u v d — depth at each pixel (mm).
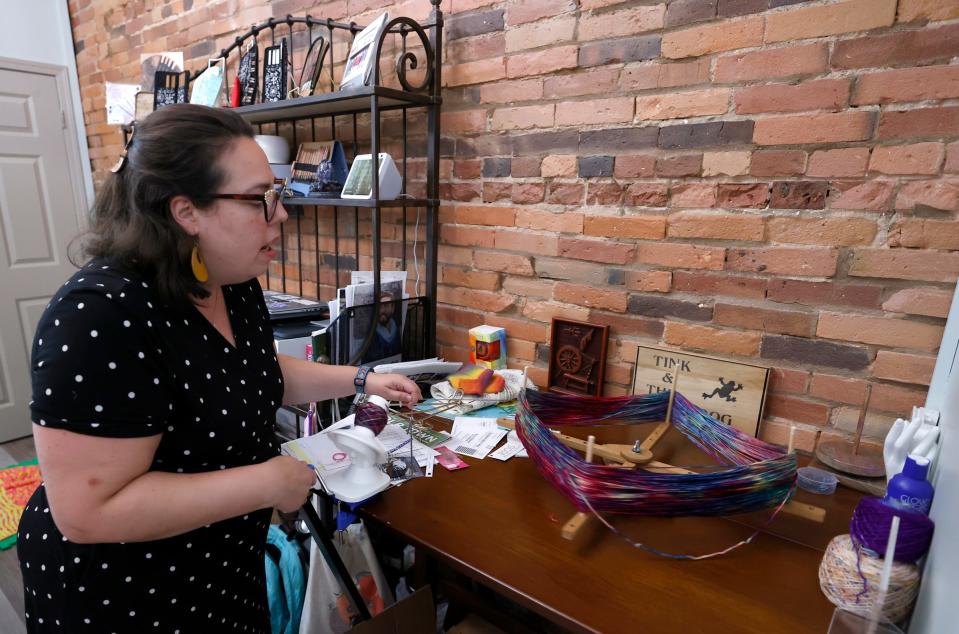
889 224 1028
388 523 928
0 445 2908
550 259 1481
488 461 1144
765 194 1144
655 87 1243
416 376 1494
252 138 769
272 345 949
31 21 2811
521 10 1407
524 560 839
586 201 1387
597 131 1339
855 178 1049
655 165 1268
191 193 691
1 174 2795
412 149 1710
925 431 864
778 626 717
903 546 703
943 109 954
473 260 1641
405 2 1625
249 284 944
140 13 2496
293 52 1964
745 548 877
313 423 1387
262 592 978
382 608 1335
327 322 1805
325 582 1293
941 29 938
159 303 715
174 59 2271
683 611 741
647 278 1326
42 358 622
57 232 3021
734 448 1049
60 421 611
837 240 1081
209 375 762
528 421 1013
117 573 737
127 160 700
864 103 1020
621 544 884
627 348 1388
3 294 2857
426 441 1215
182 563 785
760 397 1196
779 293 1159
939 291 999
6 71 2748
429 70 1509
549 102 1406
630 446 1083
